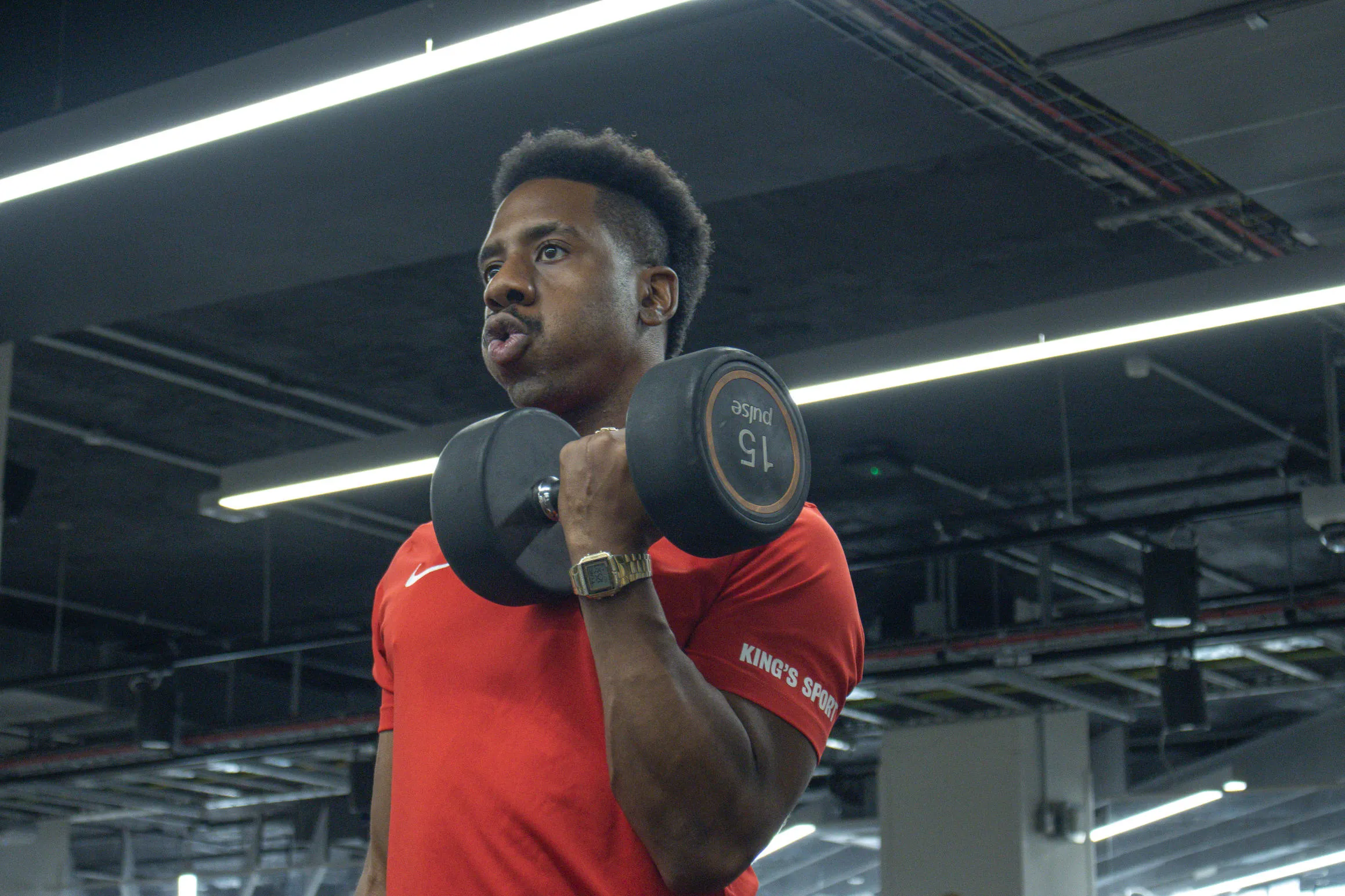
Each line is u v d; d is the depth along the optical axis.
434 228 5.05
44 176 3.94
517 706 1.24
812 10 3.77
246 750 11.27
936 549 8.46
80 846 16.14
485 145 4.45
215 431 8.49
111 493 9.28
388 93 4.07
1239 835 12.16
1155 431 8.44
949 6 3.79
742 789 1.15
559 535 1.27
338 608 11.59
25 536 9.97
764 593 1.26
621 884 1.18
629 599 1.14
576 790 1.20
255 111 3.63
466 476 1.23
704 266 1.52
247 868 15.41
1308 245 5.32
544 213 1.39
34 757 12.05
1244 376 7.72
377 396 8.12
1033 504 9.07
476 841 1.21
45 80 4.50
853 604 1.34
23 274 5.31
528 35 3.28
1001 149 5.71
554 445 1.29
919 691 11.10
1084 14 3.78
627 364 1.39
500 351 1.37
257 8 4.08
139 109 3.77
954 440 8.57
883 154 4.77
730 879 1.16
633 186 1.44
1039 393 7.92
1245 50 3.88
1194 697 8.62
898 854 11.64
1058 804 11.27
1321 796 11.93
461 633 1.30
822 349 5.48
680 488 1.12
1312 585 8.54
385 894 1.41
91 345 7.36
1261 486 8.98
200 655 11.09
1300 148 4.48
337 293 6.96
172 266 5.29
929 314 7.31
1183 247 6.49
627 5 3.19
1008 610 11.19
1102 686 10.79
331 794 13.72
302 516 9.59
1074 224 6.35
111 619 11.75
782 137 4.59
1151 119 4.33
